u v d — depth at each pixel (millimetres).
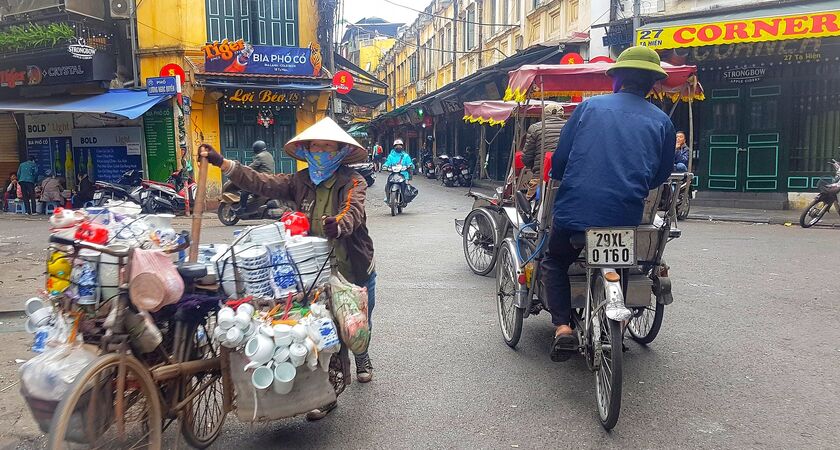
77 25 15805
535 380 4262
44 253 9320
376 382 4242
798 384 4082
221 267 3076
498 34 23516
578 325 4113
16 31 15547
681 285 6641
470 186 21719
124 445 2787
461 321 5613
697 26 12523
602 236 3484
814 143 13578
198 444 3316
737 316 5543
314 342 3047
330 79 16641
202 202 3344
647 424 3578
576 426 3582
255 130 16797
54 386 2645
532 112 7645
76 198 15930
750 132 14086
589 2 15898
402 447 3357
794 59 13266
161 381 2959
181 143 14695
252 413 3025
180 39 15633
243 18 16312
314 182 3719
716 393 3973
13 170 18031
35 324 2865
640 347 4848
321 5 17359
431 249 9203
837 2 12320
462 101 22000
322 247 3318
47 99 15922
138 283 2674
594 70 5430
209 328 3246
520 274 4598
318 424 3641
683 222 12016
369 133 48469
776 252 8414
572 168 3662
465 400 3947
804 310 5676
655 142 3629
